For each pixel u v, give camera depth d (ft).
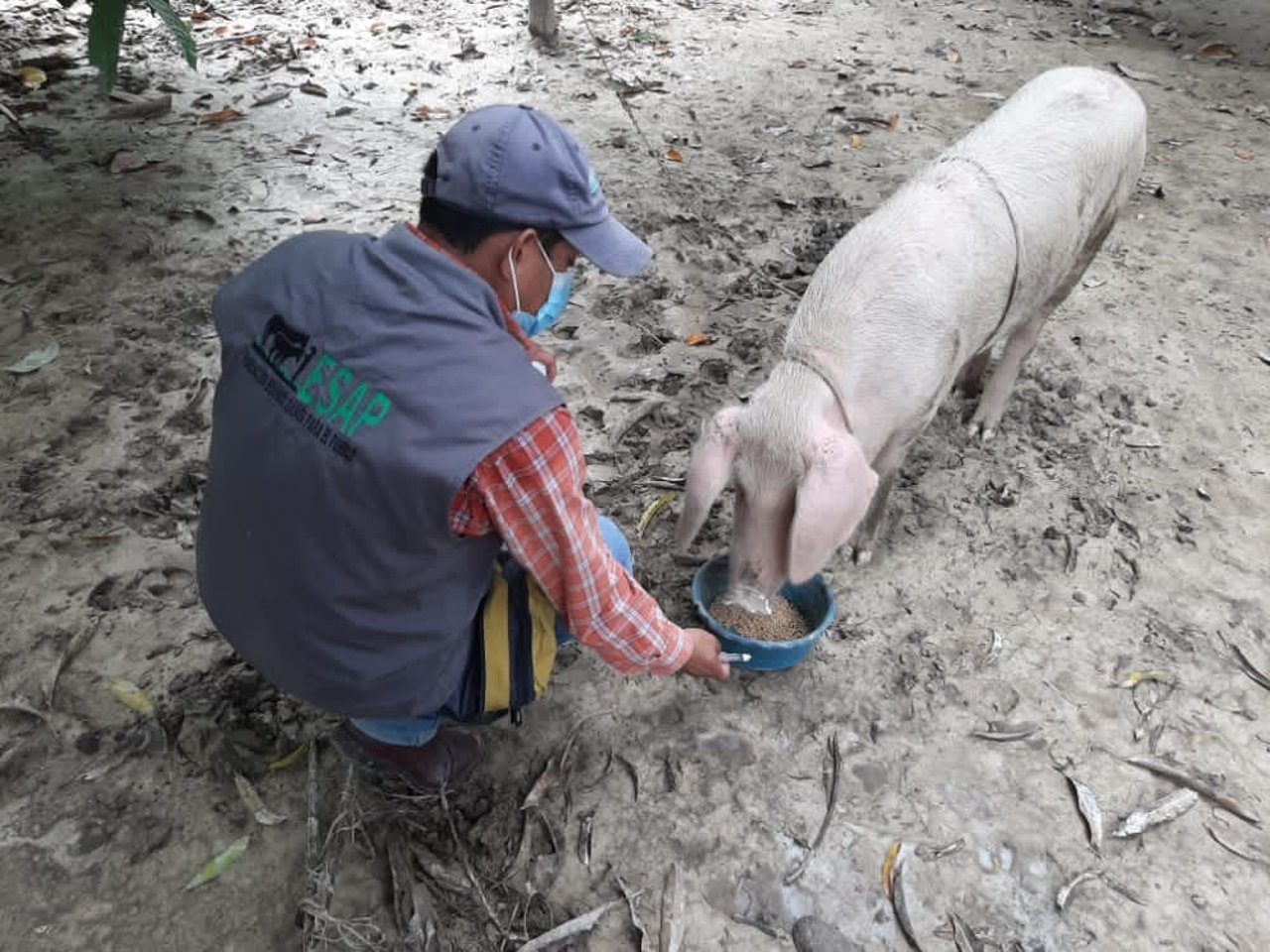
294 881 6.54
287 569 5.09
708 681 7.95
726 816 7.05
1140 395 11.19
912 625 8.53
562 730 7.57
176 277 12.17
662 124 16.51
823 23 21.16
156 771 7.10
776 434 6.98
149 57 17.49
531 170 4.69
